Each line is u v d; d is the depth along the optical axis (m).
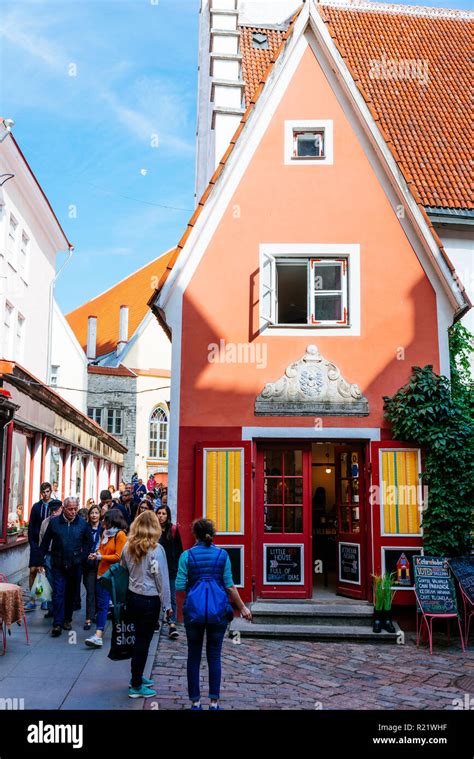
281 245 12.06
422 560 10.52
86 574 10.12
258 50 19.48
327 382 11.70
